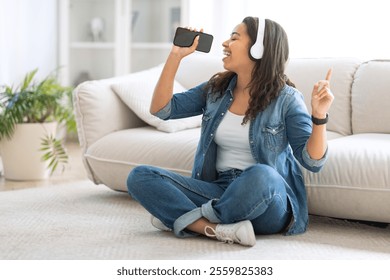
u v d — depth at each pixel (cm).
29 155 434
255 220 279
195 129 384
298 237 290
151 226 310
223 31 530
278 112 278
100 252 264
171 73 291
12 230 301
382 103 356
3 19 516
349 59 381
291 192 285
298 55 493
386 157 292
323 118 257
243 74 284
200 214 277
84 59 602
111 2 594
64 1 594
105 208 353
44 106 439
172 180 285
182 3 567
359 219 301
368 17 463
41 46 575
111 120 388
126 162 362
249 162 284
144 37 591
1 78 500
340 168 297
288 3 496
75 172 471
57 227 307
